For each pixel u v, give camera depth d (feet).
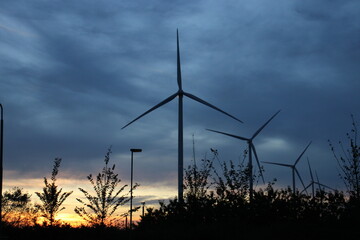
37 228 121.60
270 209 115.24
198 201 122.31
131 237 110.83
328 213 108.58
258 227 111.86
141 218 127.65
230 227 105.60
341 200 107.65
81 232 122.72
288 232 100.99
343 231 97.19
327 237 94.89
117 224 130.11
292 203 115.75
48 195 136.87
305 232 99.66
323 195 112.06
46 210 137.49
